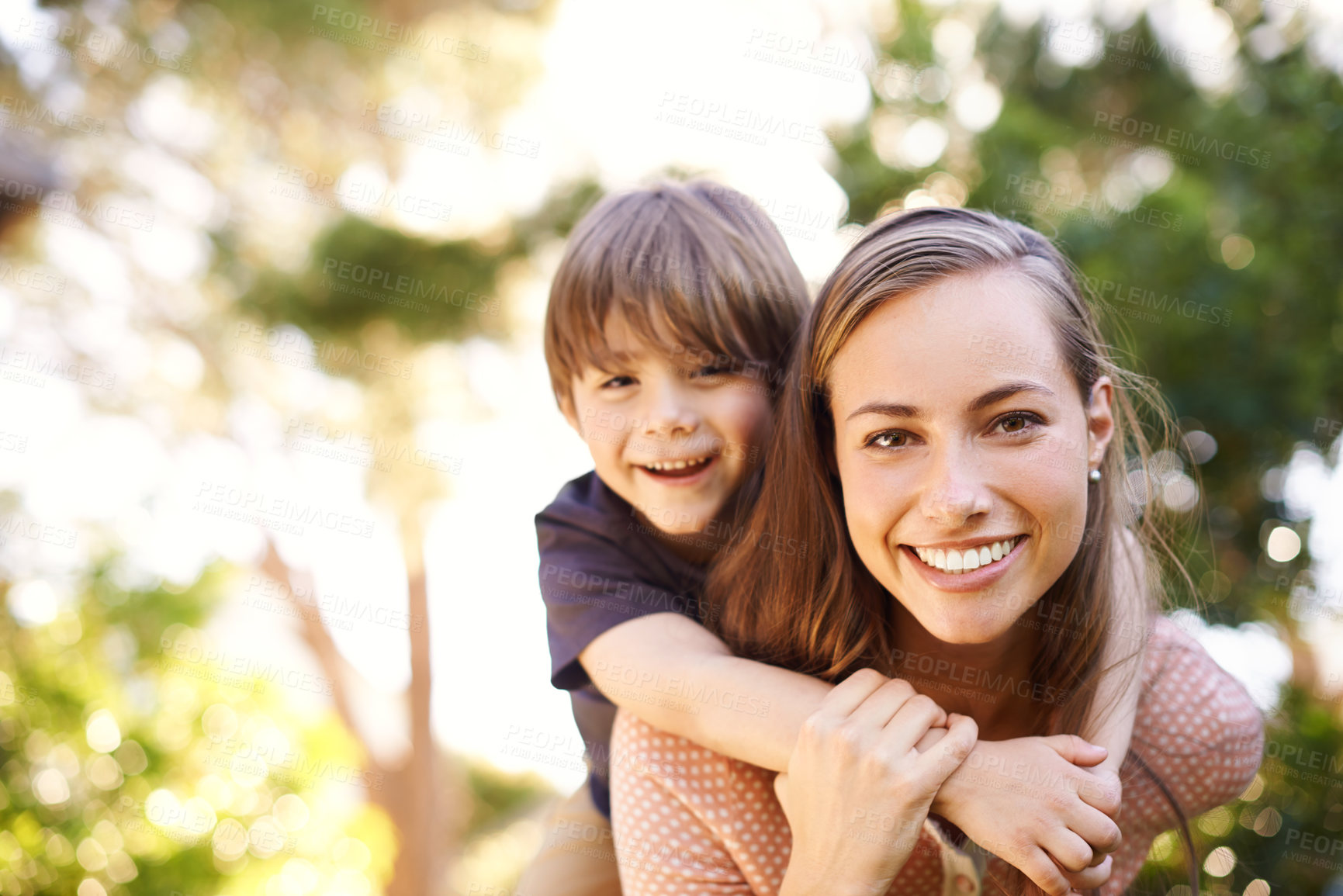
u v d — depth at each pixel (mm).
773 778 1244
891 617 1219
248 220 5949
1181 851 1588
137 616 4602
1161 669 1335
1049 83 3854
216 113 6008
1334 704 2848
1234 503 3287
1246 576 3176
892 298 1006
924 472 1000
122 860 4129
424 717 6805
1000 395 975
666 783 1246
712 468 1559
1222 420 3227
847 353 1034
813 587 1200
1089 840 1020
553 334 1672
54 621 4457
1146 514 1397
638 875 1248
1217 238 3367
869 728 1070
